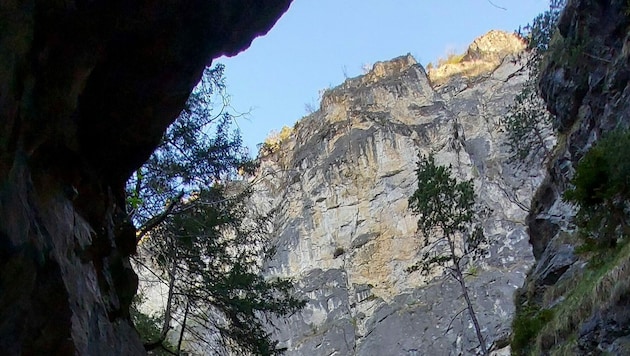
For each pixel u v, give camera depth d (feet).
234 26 23.35
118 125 21.90
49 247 14.14
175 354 37.01
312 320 181.98
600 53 63.26
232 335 43.50
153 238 37.58
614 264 39.40
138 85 21.40
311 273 193.57
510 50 239.91
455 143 200.34
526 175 185.88
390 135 207.92
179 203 36.17
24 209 12.96
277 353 46.26
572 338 40.37
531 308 60.85
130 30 19.38
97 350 16.76
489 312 155.12
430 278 174.81
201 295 42.27
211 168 37.99
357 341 170.91
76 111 18.97
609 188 41.14
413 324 163.43
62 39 16.07
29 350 13.24
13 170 12.69
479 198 183.73
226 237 47.60
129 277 23.50
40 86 15.28
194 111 36.52
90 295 17.20
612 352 34.47
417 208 84.23
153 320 51.62
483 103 215.92
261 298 48.08
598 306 37.76
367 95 226.38
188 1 20.47
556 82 74.79
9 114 12.59
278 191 215.72
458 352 151.84
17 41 12.96
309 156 217.77
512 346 57.41
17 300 12.44
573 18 68.74
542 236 75.15
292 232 203.00
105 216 21.63
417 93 223.10
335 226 200.44
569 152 69.21
